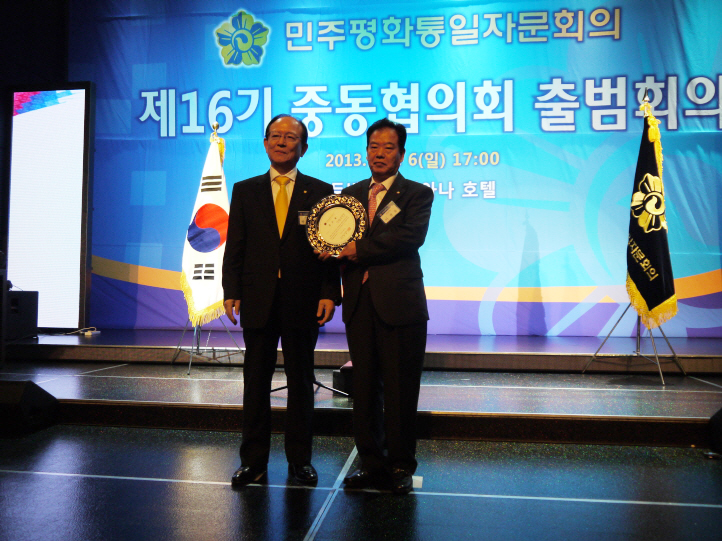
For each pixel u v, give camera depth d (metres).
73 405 2.82
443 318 5.27
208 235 3.85
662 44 5.07
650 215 3.59
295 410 2.13
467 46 5.27
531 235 5.19
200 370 3.84
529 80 5.21
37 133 5.21
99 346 4.21
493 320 5.22
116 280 5.58
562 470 2.22
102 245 5.60
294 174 2.21
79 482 2.08
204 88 5.55
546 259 5.17
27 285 5.16
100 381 3.38
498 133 5.23
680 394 3.06
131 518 1.79
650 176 3.61
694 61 5.04
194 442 2.55
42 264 5.15
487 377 3.66
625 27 5.11
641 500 1.93
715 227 5.00
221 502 1.91
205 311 3.82
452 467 2.25
